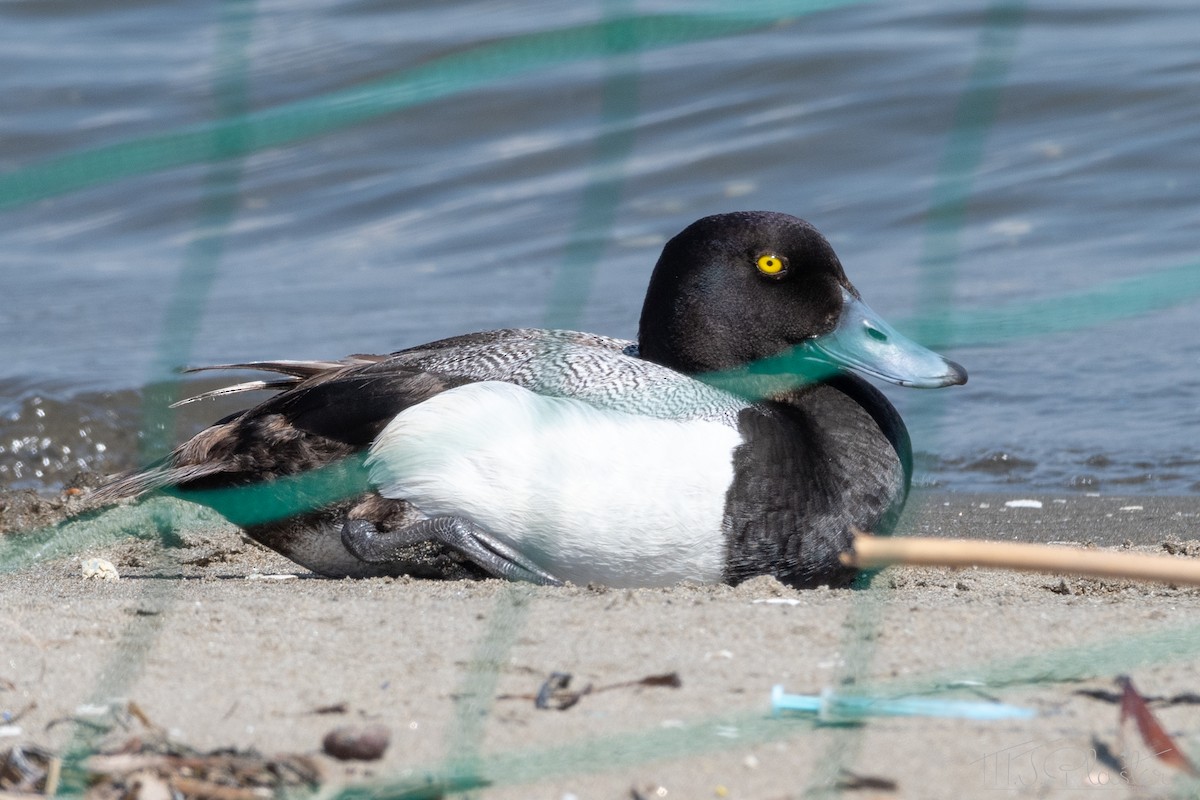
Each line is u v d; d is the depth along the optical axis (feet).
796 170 67.26
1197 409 46.26
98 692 19.77
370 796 16.40
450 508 28.07
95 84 77.00
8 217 71.26
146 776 16.58
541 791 16.49
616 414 27.96
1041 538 36.27
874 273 57.57
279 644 21.61
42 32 85.10
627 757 17.17
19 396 50.21
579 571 28.02
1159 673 19.39
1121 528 36.83
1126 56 72.54
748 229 31.73
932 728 17.69
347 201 69.26
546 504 27.53
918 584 28.78
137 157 27.61
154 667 20.75
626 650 20.83
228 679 20.15
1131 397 47.65
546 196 67.56
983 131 67.67
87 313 58.80
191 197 71.72
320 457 29.01
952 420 46.68
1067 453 43.62
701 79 73.00
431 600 24.44
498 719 18.40
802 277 31.65
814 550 28.40
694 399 28.78
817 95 71.46
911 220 62.75
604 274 60.29
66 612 23.73
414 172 70.49
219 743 17.97
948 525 37.93
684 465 27.53
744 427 28.27
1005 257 58.18
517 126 72.02
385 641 21.62
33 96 75.97
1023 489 41.19
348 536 28.53
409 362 30.32
